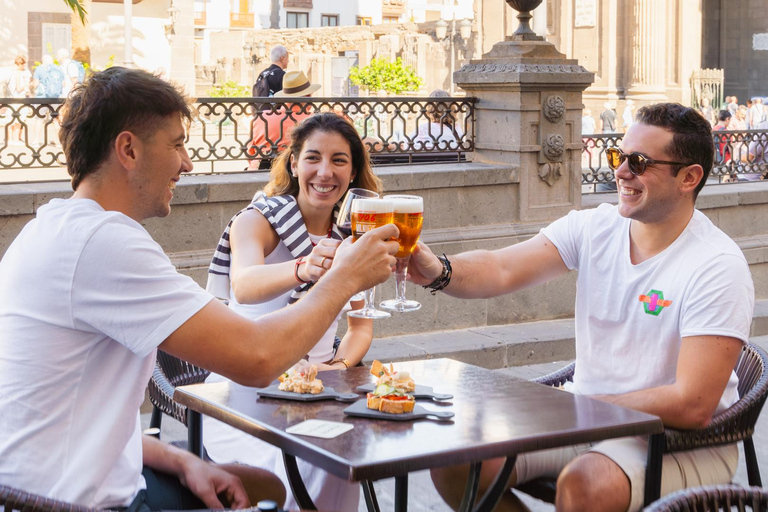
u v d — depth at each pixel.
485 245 6.69
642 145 2.67
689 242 2.71
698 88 31.61
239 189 5.84
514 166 6.79
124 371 2.02
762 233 7.87
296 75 9.26
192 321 1.95
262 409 2.35
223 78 34.84
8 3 21.88
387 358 5.83
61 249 1.93
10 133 10.97
